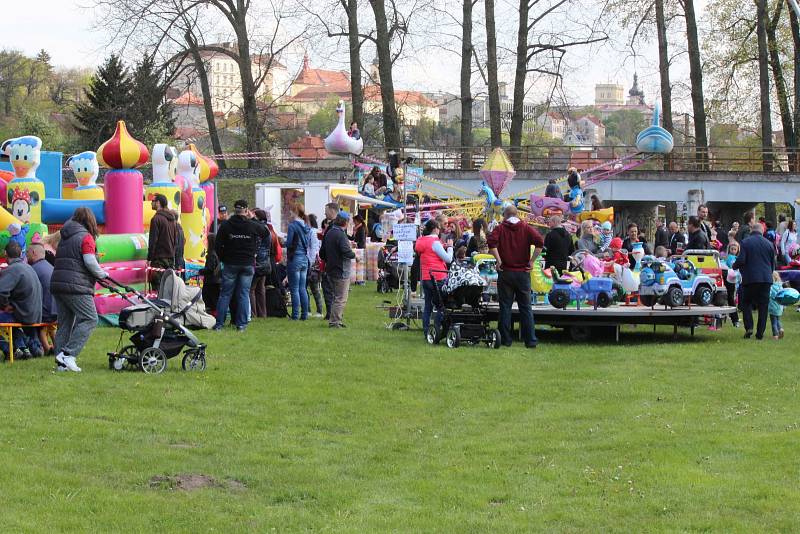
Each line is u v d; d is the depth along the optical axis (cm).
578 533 915
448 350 1892
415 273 2211
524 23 4812
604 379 1655
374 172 3875
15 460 1066
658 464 1138
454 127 8269
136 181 2127
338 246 2133
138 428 1236
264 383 1534
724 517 956
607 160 4459
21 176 2112
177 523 916
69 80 11256
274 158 4838
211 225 2788
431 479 1087
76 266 1542
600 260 2225
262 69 5366
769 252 2116
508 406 1449
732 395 1539
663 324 2127
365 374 1634
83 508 936
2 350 1630
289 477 1078
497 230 1962
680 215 4422
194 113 7206
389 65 4706
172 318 1591
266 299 2292
